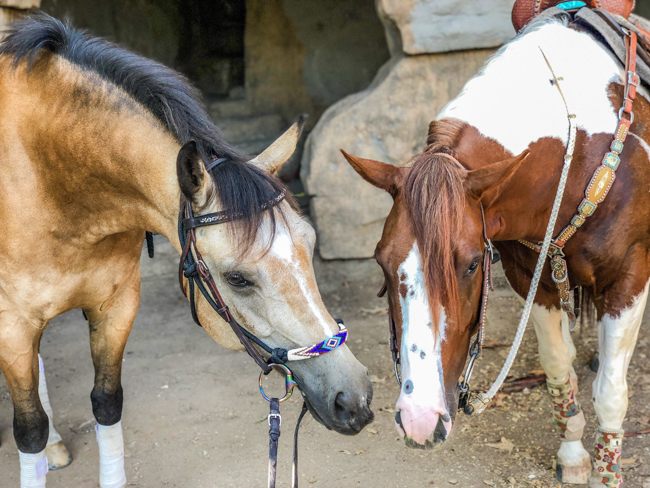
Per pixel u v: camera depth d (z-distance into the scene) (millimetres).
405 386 1764
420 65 4551
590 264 2254
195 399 3430
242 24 6426
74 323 4438
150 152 1898
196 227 1776
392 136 4625
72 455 2955
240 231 1709
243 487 2672
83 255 2229
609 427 2314
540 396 3236
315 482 2672
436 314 1740
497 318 4199
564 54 2293
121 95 1940
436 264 1722
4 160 2096
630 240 2205
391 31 4730
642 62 2377
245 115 6512
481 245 1886
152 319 4477
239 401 3398
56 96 2021
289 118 6633
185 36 6441
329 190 4684
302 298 1751
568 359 2498
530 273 2488
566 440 2582
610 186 2154
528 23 2543
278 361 1800
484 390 3314
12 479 2789
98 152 1977
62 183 2070
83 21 6059
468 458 2768
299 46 6461
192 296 1926
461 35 4422
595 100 2223
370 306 4578
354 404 1764
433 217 1726
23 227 2121
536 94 2188
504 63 2285
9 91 2090
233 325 1860
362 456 2840
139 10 6246
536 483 2570
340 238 4770
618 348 2270
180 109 1891
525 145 2119
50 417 2877
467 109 2168
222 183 1744
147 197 1963
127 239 2348
